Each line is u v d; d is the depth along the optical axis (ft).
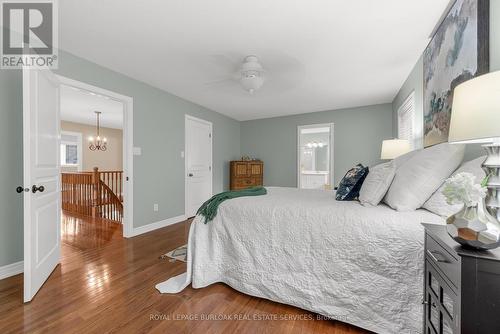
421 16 6.19
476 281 2.39
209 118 16.31
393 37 7.20
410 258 4.18
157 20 6.39
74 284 6.26
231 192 7.14
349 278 4.67
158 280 6.52
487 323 2.36
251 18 6.29
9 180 6.72
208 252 6.31
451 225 2.80
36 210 5.85
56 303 5.39
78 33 7.02
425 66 7.80
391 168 5.44
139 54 8.32
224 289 6.10
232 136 19.11
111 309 5.19
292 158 17.99
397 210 4.77
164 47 7.84
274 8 5.88
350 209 5.12
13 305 5.30
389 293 4.31
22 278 6.58
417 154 5.41
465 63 5.11
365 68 9.47
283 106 15.55
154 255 8.33
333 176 16.31
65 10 5.95
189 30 6.86
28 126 5.48
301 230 5.23
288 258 5.32
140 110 10.93
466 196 2.64
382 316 4.35
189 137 14.30
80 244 9.49
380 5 5.77
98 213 15.35
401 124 11.78
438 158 4.69
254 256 5.71
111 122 22.26
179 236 10.57
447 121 6.05
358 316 4.55
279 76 10.29
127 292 5.89
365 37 7.20
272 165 18.83
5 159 6.64
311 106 15.52
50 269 6.75
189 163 14.29
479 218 2.57
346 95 13.10
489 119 2.64
